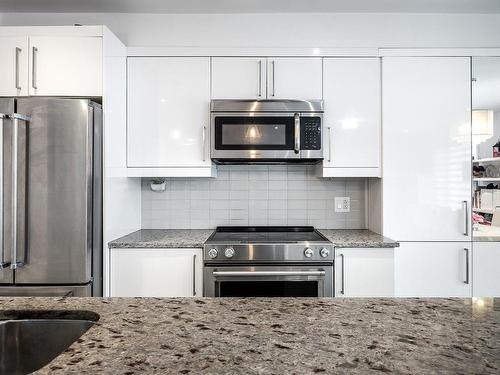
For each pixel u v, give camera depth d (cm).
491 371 57
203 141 235
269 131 229
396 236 231
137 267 212
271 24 250
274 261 209
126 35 250
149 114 236
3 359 88
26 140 185
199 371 56
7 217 184
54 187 186
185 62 235
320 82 235
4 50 208
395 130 232
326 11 247
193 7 241
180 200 271
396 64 233
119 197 226
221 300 95
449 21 247
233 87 236
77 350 64
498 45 248
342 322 78
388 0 232
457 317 81
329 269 209
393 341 68
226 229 262
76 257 187
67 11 247
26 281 186
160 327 75
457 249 230
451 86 231
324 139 234
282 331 73
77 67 207
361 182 268
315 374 56
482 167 230
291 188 270
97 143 199
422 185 231
